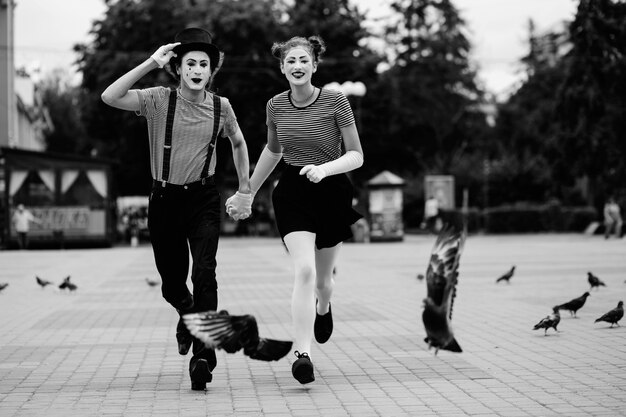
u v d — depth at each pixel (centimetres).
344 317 1040
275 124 639
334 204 618
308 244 610
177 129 598
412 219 5159
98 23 4378
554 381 625
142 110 602
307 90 621
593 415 518
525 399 566
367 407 549
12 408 556
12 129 4550
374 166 4981
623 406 541
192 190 605
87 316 1091
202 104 605
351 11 4578
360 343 827
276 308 1155
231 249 3019
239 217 661
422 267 1969
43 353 788
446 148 6325
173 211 607
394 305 1177
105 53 4319
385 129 4716
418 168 5384
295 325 606
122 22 4328
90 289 1513
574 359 716
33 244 3478
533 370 670
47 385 634
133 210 4438
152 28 4328
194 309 585
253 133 4325
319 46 636
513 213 4234
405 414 528
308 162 626
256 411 541
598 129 4206
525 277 1583
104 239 3534
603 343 800
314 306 608
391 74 5566
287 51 622
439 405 552
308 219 615
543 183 5044
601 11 4128
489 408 541
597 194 4556
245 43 4291
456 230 482
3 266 2233
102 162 3519
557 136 4325
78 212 3509
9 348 820
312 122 619
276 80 4312
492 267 1869
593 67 4169
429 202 4112
